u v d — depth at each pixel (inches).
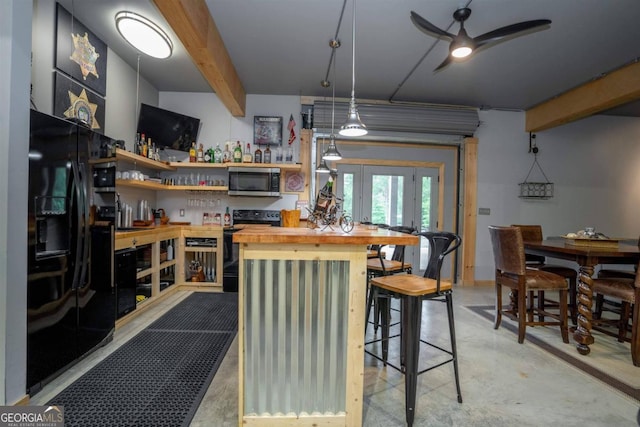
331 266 62.9
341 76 162.2
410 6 107.0
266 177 174.9
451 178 205.3
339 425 64.2
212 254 176.7
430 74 157.8
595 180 212.8
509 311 126.0
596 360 97.8
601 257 102.2
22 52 67.9
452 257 205.2
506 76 158.7
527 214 208.2
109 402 71.7
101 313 98.0
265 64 150.9
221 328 116.9
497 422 68.0
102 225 98.4
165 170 183.5
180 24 96.9
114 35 127.3
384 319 90.7
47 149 75.4
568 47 131.6
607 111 204.4
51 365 77.5
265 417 63.6
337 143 196.9
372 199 199.6
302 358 63.5
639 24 115.6
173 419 66.5
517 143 207.0
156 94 181.8
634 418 70.2
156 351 97.5
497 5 106.0
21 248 68.4
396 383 82.8
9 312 65.7
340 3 106.2
